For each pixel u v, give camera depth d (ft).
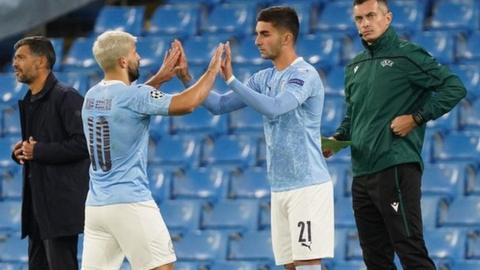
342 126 94.22
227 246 145.48
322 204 87.25
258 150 157.17
